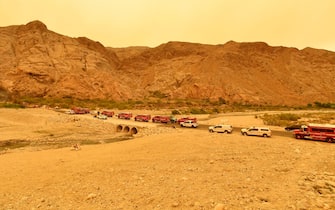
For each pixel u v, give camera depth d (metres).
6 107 84.12
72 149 27.50
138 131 46.59
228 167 15.01
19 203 10.91
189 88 191.50
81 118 64.75
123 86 173.38
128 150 23.06
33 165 19.84
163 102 146.50
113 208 9.42
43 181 14.77
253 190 10.48
